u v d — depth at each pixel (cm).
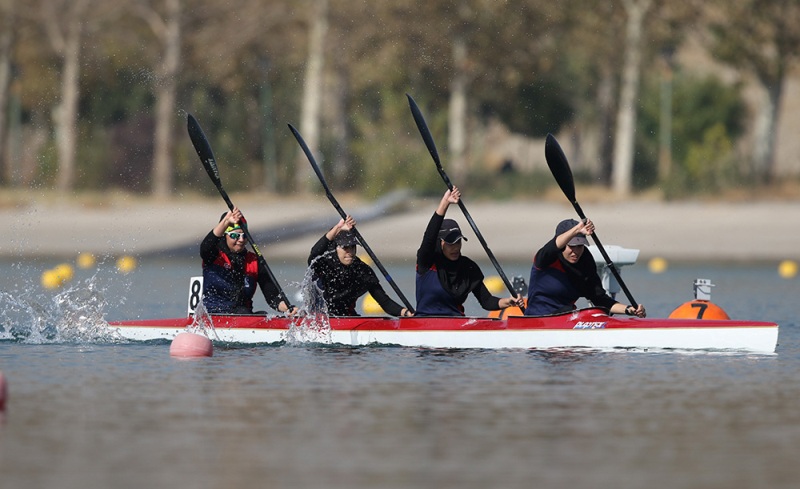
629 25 18525
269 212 16412
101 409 3772
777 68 18575
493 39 18275
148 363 4866
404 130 19950
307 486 2819
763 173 18538
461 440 3306
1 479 2883
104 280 10494
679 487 2814
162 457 3106
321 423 3544
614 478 2895
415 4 18175
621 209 15400
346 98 19825
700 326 5178
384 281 10238
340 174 19612
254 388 4188
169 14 19462
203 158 6275
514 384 4266
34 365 4816
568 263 5266
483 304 5425
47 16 19738
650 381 4331
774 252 13275
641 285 9956
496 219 14862
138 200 17775
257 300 8631
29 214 16075
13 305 7706
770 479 2886
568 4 18162
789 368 4662
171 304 8138
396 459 3083
